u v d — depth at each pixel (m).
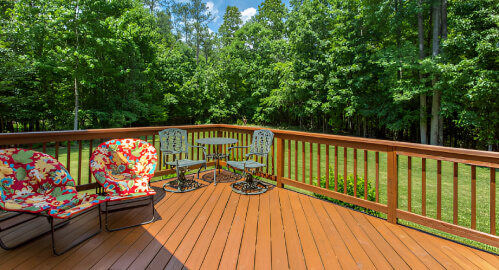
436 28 10.78
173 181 3.93
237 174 4.53
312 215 2.73
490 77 8.58
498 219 3.88
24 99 11.31
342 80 15.67
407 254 1.98
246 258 1.88
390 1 11.83
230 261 1.83
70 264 1.76
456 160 2.17
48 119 13.56
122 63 15.31
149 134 3.86
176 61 22.91
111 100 15.51
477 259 1.92
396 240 2.21
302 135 3.44
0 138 2.29
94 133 3.15
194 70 24.77
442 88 10.49
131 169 2.93
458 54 10.20
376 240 2.20
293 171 6.84
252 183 3.68
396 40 14.07
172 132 3.88
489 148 10.46
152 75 18.06
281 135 3.74
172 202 3.09
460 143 12.70
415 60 11.20
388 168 2.59
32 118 12.39
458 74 9.24
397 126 13.45
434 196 5.08
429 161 9.14
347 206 3.29
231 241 2.13
